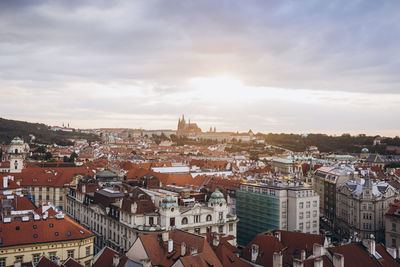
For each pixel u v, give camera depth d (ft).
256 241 383.65
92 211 534.78
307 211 543.80
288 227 540.93
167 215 416.46
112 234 473.26
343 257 302.45
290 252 365.40
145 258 322.75
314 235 373.81
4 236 328.70
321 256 310.86
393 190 622.13
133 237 420.36
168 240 339.36
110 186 602.44
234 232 480.23
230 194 634.43
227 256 336.29
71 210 626.23
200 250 316.60
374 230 592.19
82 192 582.35
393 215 507.71
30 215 377.91
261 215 556.51
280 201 533.55
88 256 363.97
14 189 556.92
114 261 320.91
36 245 332.80
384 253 341.62
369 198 597.11
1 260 320.09
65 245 346.74
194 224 437.99
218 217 460.96
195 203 474.08
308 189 545.44
